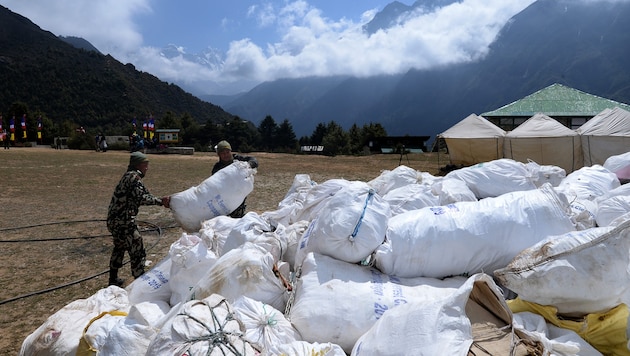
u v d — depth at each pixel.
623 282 2.38
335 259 3.02
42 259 6.35
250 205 10.09
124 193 4.84
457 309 2.11
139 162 5.02
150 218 9.00
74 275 5.66
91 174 17.34
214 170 6.17
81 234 7.79
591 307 2.44
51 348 2.75
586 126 15.53
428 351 1.96
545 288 2.43
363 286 2.77
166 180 15.43
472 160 17.38
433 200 4.19
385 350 2.10
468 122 17.69
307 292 2.76
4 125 56.03
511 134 16.25
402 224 3.13
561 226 3.12
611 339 2.41
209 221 4.56
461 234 3.05
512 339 2.08
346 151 36.81
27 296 4.92
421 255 3.01
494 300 2.31
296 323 2.63
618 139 14.36
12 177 15.82
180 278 3.44
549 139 15.38
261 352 2.18
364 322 2.56
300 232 3.81
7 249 6.85
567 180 5.10
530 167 5.31
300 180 5.91
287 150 41.72
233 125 52.97
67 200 11.47
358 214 3.05
